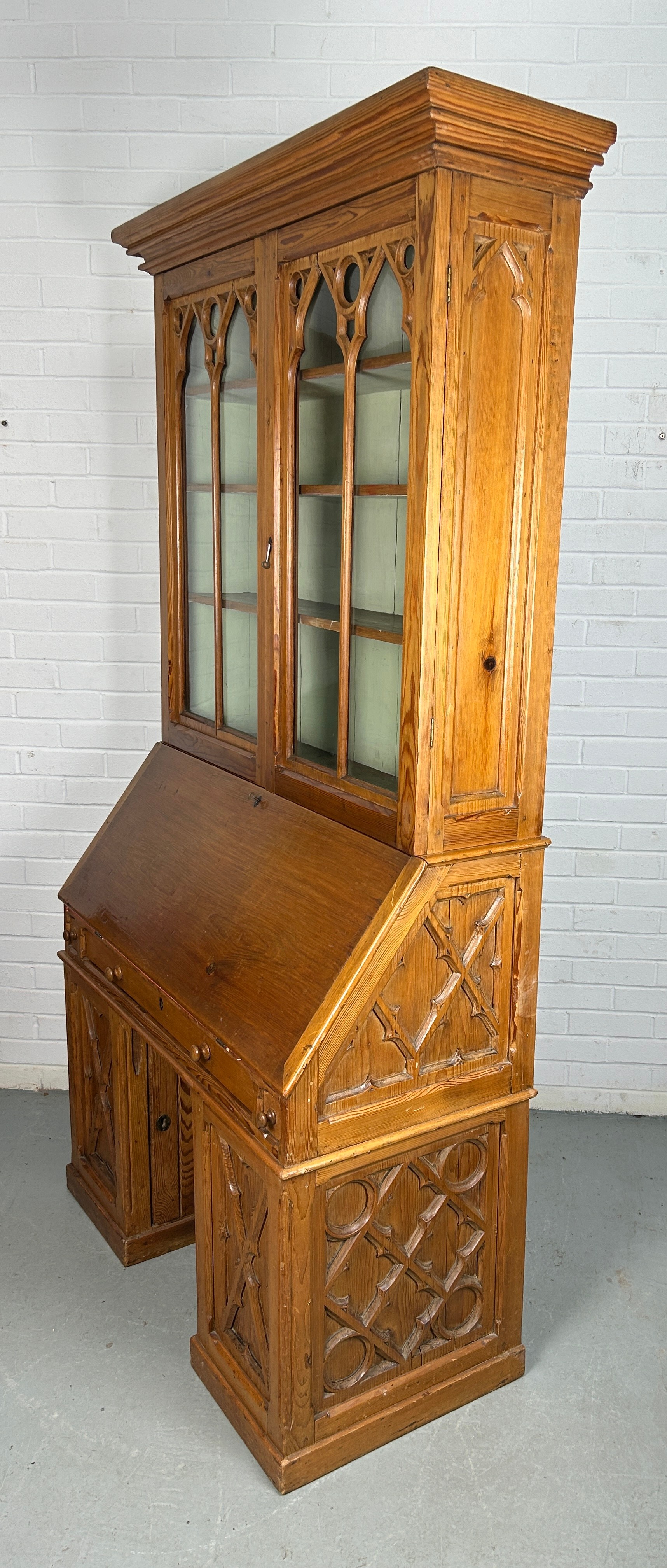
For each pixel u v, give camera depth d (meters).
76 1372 2.01
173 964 1.93
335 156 1.54
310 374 1.78
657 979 2.84
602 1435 1.89
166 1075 2.24
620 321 2.51
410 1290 1.85
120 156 2.53
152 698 2.79
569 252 1.58
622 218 2.47
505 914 1.77
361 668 1.77
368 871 1.69
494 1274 1.95
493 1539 1.68
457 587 1.58
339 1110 1.66
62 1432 1.87
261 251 1.85
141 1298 2.21
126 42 2.48
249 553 2.06
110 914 2.20
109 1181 2.37
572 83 2.44
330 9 2.44
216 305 2.05
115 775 2.84
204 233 1.98
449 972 1.73
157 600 2.74
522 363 1.57
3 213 2.56
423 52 2.45
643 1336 2.13
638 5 2.40
